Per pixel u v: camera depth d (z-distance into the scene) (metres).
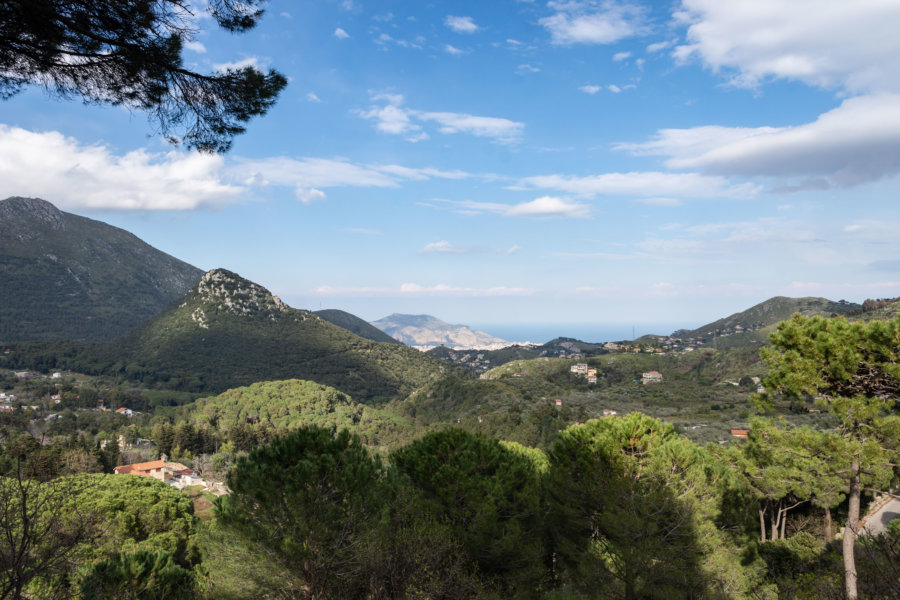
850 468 12.20
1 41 5.16
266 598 10.24
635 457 16.00
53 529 5.53
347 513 10.34
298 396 161.25
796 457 13.48
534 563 14.56
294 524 9.96
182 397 172.75
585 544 16.30
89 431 114.50
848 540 11.92
